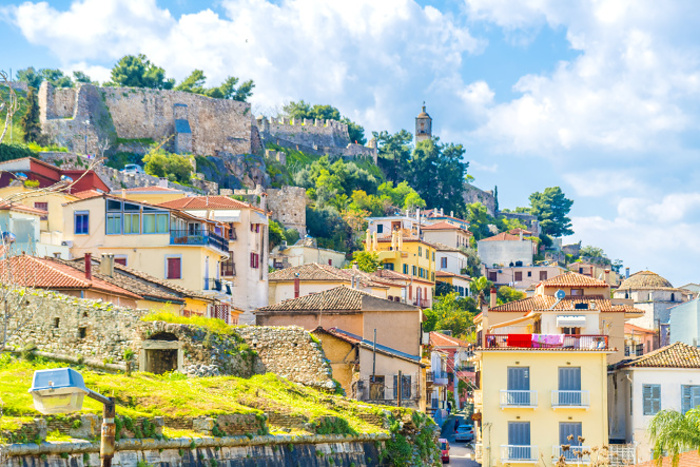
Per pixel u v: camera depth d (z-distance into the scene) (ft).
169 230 272.10
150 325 154.51
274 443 127.54
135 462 105.70
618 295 453.99
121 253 271.49
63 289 169.58
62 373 71.36
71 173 428.97
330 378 168.76
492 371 240.73
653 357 250.16
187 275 270.26
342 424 144.25
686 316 330.75
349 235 634.84
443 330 446.60
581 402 237.04
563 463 177.06
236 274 332.19
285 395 151.94
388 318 224.53
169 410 120.37
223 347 160.86
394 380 211.00
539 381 239.30
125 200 274.16
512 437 238.48
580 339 250.78
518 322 284.82
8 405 100.53
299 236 590.96
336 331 223.92
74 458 98.89
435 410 329.31
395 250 511.40
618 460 234.17
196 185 604.49
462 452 290.76
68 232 274.36
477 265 645.51
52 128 629.10
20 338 150.71
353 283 356.79
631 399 247.50
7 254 122.21
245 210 336.90
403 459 154.20
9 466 91.50
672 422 181.06
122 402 120.78
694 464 182.50
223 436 119.65
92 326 153.89
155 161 595.47
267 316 226.17
